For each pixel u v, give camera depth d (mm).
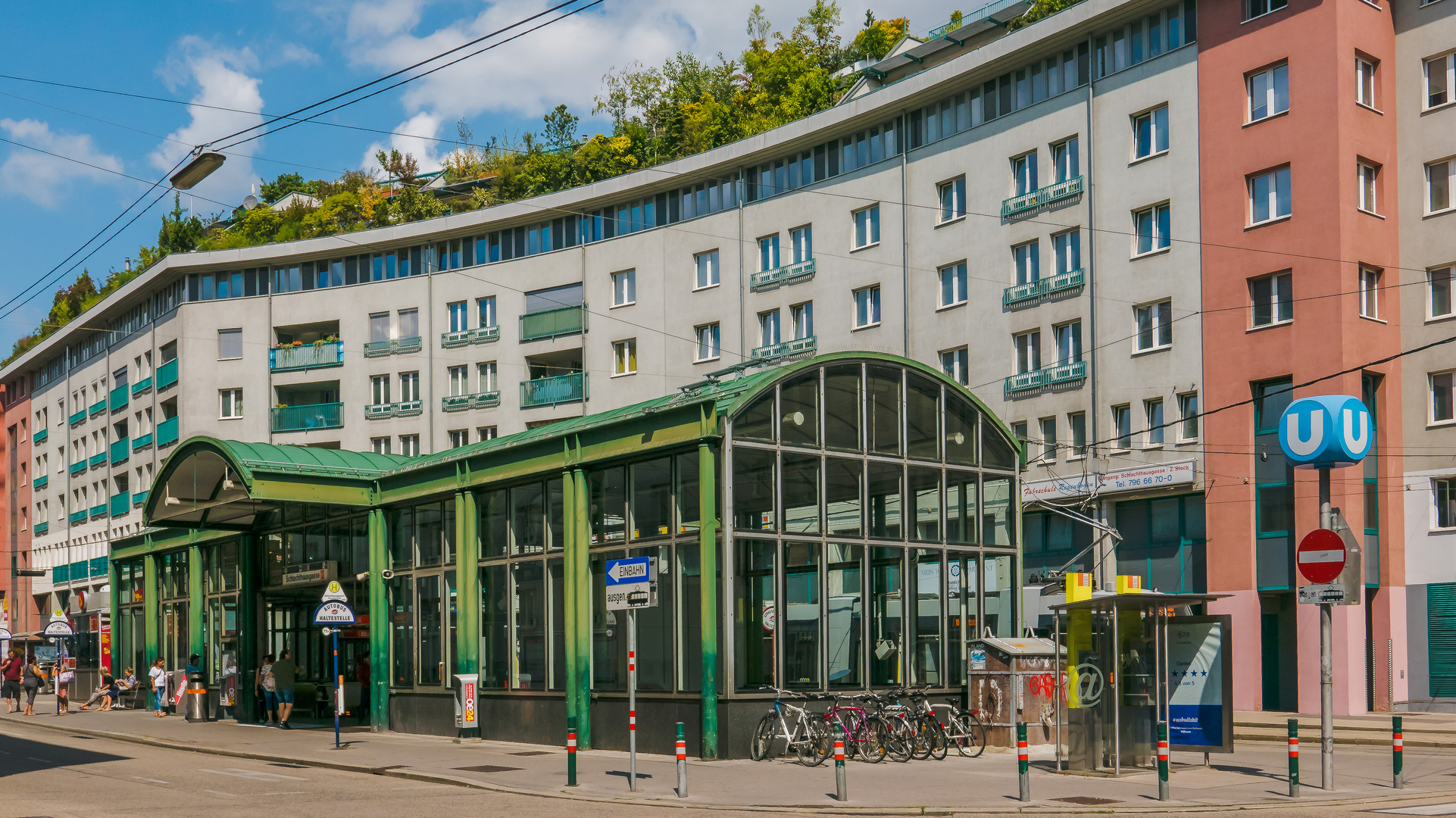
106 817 15188
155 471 63625
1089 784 17750
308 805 16469
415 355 58000
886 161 44781
